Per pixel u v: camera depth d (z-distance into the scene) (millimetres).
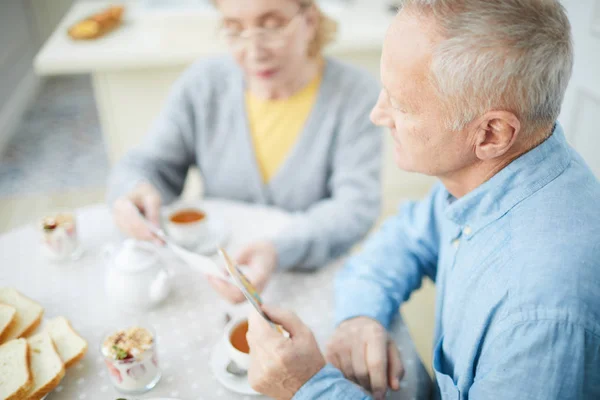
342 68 1538
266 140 1570
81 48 2457
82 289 1130
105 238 1307
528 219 724
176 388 893
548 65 659
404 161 824
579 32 1490
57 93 4500
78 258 1229
